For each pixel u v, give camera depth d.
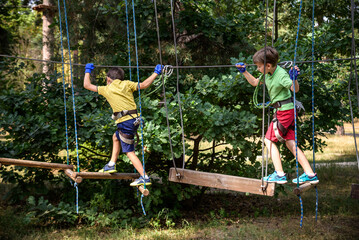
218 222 7.31
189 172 4.96
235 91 6.65
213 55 9.22
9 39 11.21
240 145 6.41
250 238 6.21
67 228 6.97
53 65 10.83
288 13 13.62
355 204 8.30
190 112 6.46
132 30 8.23
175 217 7.40
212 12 10.05
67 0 10.43
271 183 4.33
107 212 7.47
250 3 11.00
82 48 9.44
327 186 10.33
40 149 6.84
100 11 10.23
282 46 7.43
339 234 6.27
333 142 20.44
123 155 6.90
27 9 19.64
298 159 4.32
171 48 8.48
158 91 7.44
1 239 6.06
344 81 7.66
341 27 7.60
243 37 8.39
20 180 7.38
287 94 4.25
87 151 8.11
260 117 7.05
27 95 7.06
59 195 8.45
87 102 7.08
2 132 6.76
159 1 8.25
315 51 7.25
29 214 6.61
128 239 6.23
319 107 7.47
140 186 4.70
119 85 4.65
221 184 4.71
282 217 7.68
